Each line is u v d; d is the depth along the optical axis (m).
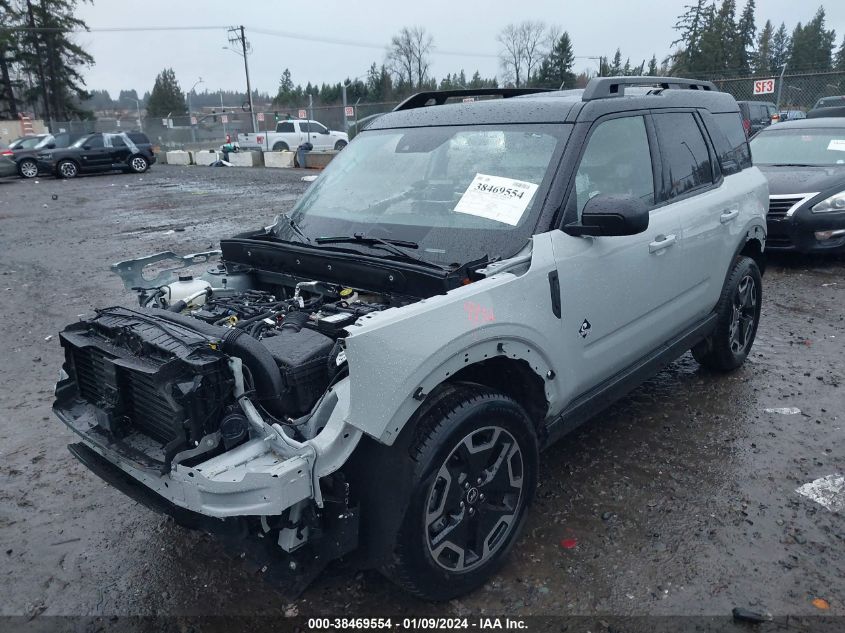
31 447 4.37
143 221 14.03
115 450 2.58
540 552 3.09
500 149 3.49
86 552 3.27
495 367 3.04
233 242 3.76
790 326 6.09
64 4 59.81
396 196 3.66
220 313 3.18
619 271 3.41
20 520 3.55
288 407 2.49
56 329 6.88
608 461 3.86
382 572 2.64
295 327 2.83
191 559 3.19
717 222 4.31
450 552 2.71
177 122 46.16
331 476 2.40
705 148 4.45
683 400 4.64
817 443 4.00
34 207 17.27
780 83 19.20
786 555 3.02
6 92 58.62
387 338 2.36
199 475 2.24
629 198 2.98
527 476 2.99
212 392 2.34
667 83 4.33
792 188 8.09
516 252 3.04
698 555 3.03
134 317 2.79
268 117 47.50
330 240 3.50
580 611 2.73
